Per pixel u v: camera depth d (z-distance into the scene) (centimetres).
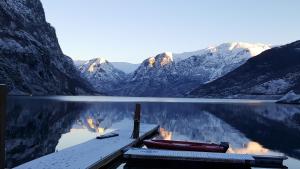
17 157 2805
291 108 13562
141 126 5166
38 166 2175
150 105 14625
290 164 2852
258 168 2673
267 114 9644
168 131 5244
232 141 4247
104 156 2548
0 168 1029
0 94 1005
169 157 2605
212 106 14488
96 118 7069
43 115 6775
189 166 2622
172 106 13838
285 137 4694
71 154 2608
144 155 2625
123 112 9269
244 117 8375
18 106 9012
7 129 4462
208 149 3175
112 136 3766
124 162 2753
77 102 14662
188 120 7225
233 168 2628
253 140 4359
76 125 5522
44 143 3584
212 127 5934
